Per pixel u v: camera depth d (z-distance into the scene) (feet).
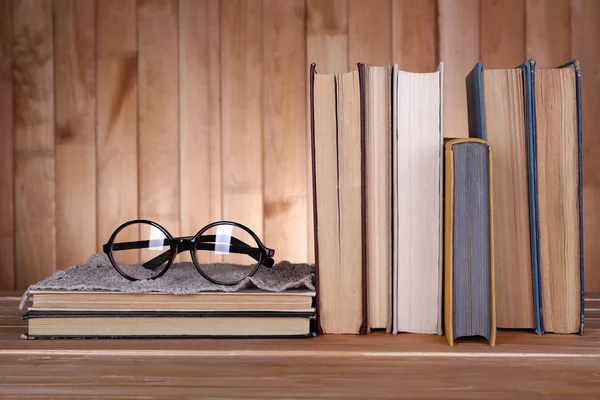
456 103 5.12
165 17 5.15
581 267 2.53
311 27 5.12
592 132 5.04
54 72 5.17
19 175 5.18
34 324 2.47
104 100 5.16
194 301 2.46
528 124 2.52
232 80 5.14
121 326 2.47
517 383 1.97
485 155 2.35
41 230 5.18
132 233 5.16
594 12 5.05
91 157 5.16
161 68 5.16
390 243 2.52
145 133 5.15
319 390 1.90
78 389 1.91
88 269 2.88
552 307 2.55
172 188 5.15
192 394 1.87
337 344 2.37
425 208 2.50
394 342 2.40
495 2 5.08
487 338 2.39
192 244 2.66
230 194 5.15
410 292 2.53
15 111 5.18
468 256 2.37
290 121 5.14
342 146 2.50
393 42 5.12
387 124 2.50
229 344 2.38
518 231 2.56
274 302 2.46
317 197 2.52
